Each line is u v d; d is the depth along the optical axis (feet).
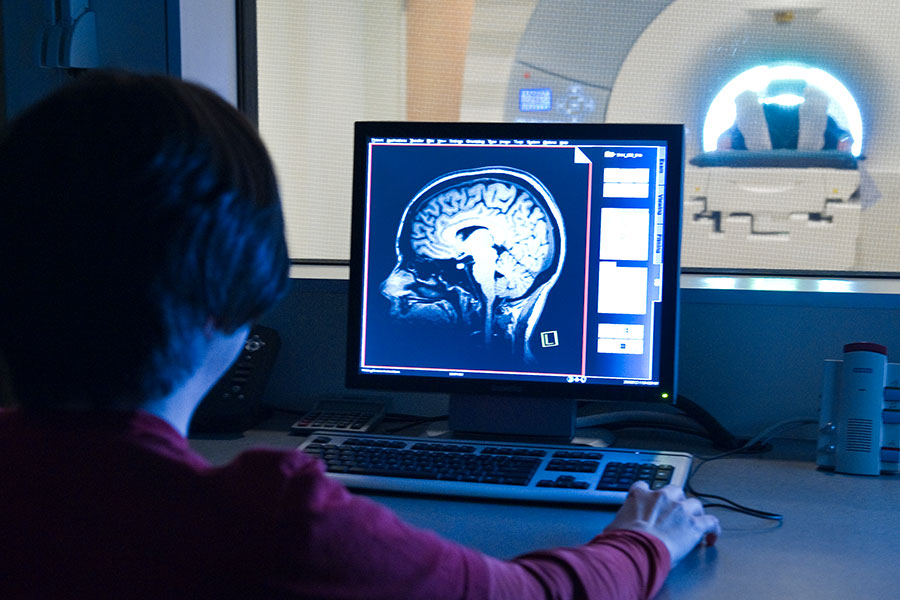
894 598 2.67
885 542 3.15
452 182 4.41
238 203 1.76
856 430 4.02
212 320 1.81
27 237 1.65
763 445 4.46
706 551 3.05
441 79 12.40
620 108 13.20
